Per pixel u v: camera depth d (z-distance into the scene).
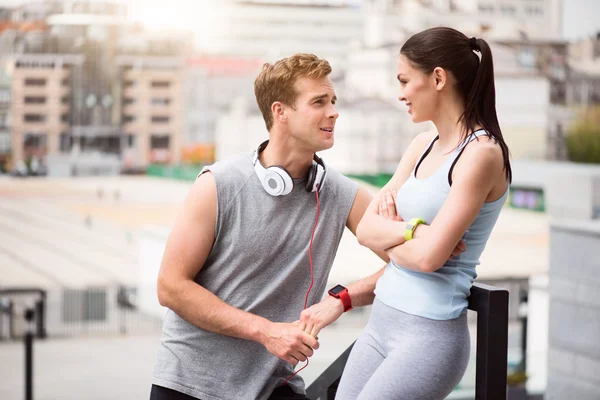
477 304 1.33
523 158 17.38
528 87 17.23
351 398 1.42
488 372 1.30
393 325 1.36
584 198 5.18
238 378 1.55
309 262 1.58
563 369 4.73
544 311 10.66
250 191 1.55
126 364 11.55
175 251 1.53
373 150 18.50
